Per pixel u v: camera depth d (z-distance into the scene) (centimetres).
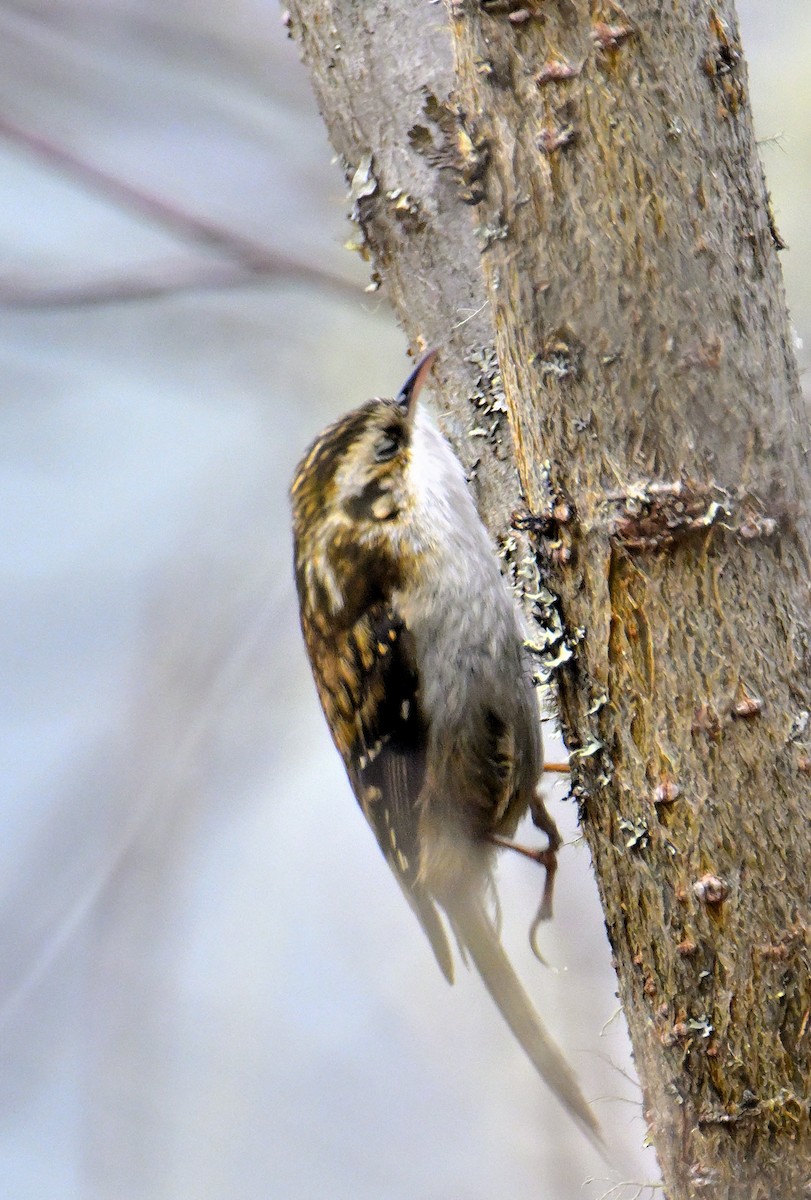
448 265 295
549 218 290
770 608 290
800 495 290
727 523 290
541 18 290
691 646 290
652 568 290
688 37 289
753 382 290
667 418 290
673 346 289
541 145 290
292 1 296
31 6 307
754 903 290
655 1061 290
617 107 289
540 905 298
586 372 290
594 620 290
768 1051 290
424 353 296
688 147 289
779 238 291
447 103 295
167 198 302
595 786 290
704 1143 290
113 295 302
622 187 289
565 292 290
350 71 296
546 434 290
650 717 290
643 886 290
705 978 290
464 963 299
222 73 308
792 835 289
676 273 289
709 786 290
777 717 290
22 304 301
